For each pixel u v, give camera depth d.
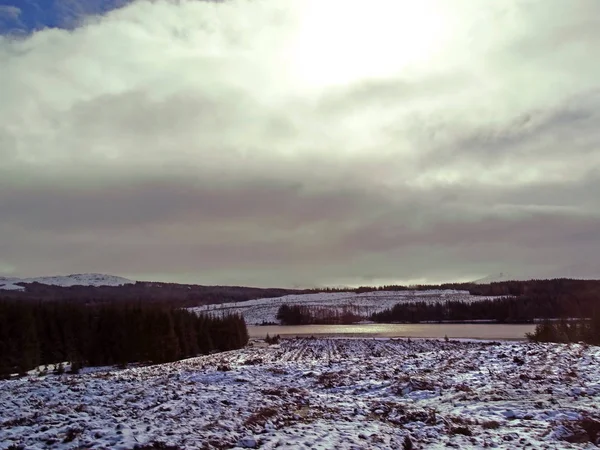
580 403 18.91
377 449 12.69
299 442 12.95
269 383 28.44
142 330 69.50
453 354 40.94
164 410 17.22
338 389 27.62
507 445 13.46
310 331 147.50
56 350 68.50
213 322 99.38
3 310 58.47
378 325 180.75
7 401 21.12
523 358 32.19
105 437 12.86
